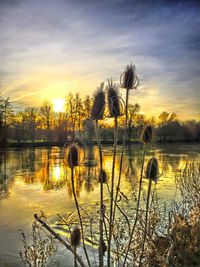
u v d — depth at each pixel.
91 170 24.14
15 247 8.43
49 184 19.23
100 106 2.77
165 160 29.55
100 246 3.02
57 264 6.60
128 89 2.84
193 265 4.93
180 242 5.19
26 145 59.56
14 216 12.05
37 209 13.09
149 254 4.89
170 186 15.69
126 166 23.64
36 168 27.41
